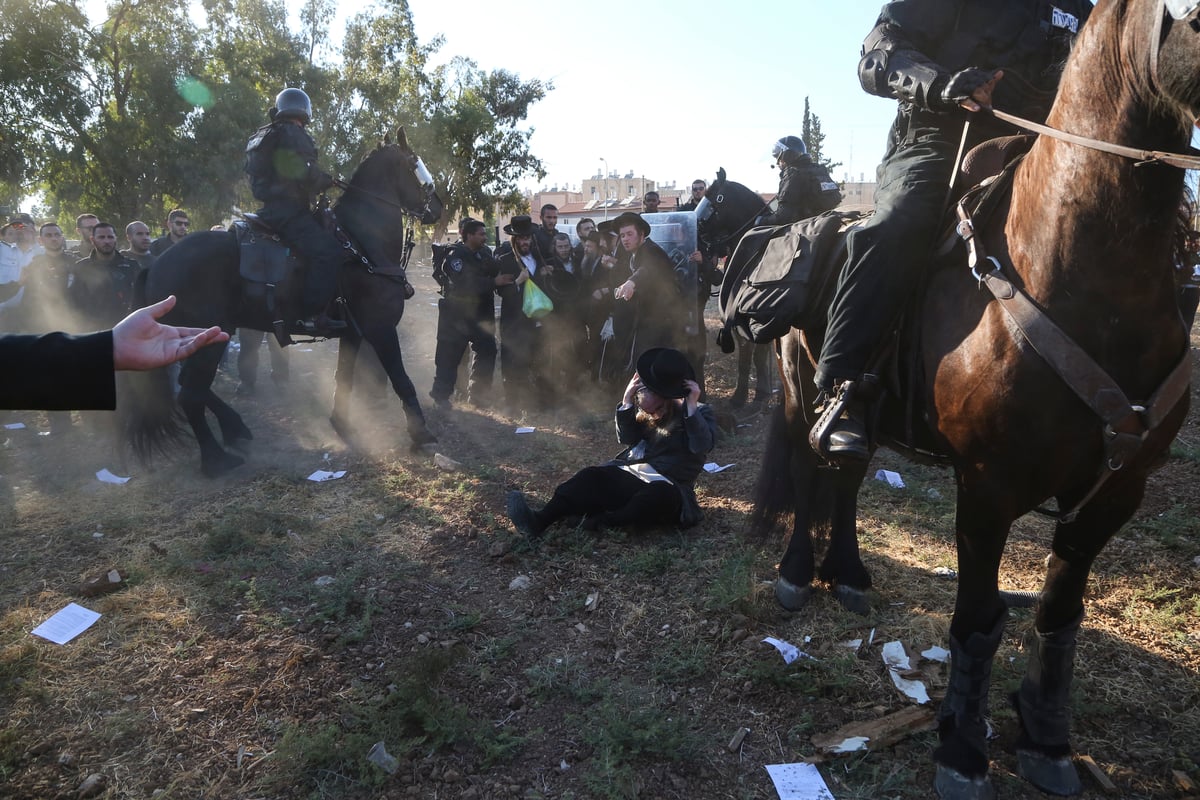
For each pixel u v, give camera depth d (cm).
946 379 241
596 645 352
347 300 616
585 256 810
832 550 383
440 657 327
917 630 348
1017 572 405
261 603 388
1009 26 274
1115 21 199
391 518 499
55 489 563
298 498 534
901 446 290
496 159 3766
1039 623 267
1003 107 278
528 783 271
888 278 260
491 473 567
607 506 459
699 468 476
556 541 448
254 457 630
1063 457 222
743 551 427
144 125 2566
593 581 405
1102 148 200
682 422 471
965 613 253
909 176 271
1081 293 212
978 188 252
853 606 370
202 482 573
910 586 391
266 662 340
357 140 3394
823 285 304
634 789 263
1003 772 270
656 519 454
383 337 617
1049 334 214
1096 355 212
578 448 640
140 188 2625
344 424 650
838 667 324
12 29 2422
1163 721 290
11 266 890
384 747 282
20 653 344
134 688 325
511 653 346
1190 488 492
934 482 540
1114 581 384
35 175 2567
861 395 277
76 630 366
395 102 3556
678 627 361
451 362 758
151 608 386
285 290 573
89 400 136
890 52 271
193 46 2678
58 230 755
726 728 297
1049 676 266
